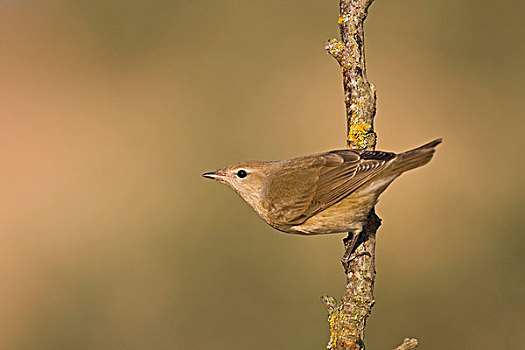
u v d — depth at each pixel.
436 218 13.43
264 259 12.91
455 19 17.91
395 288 12.28
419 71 16.80
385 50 17.47
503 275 12.40
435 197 13.89
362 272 6.98
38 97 18.94
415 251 12.91
